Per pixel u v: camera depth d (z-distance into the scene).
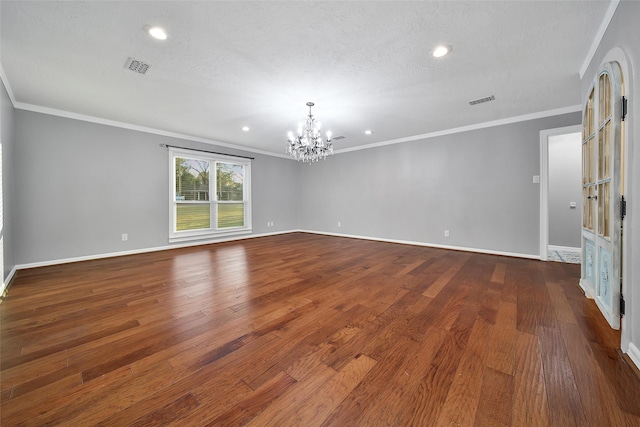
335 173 6.71
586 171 2.44
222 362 1.50
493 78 2.79
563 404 1.17
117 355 1.57
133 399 1.22
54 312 2.17
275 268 3.58
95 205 4.11
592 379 1.33
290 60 2.42
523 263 3.79
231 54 2.32
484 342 1.69
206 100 3.36
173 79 2.79
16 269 3.45
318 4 1.74
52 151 3.72
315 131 3.76
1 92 2.65
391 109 3.70
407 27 1.98
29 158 3.54
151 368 1.45
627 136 1.58
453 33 2.05
